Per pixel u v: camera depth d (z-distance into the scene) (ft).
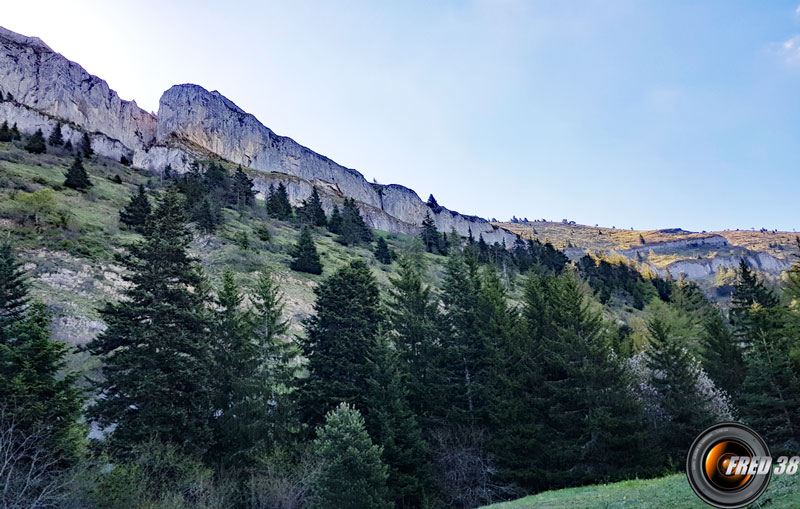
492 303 110.11
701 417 91.56
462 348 102.47
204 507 62.75
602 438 85.66
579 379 93.09
